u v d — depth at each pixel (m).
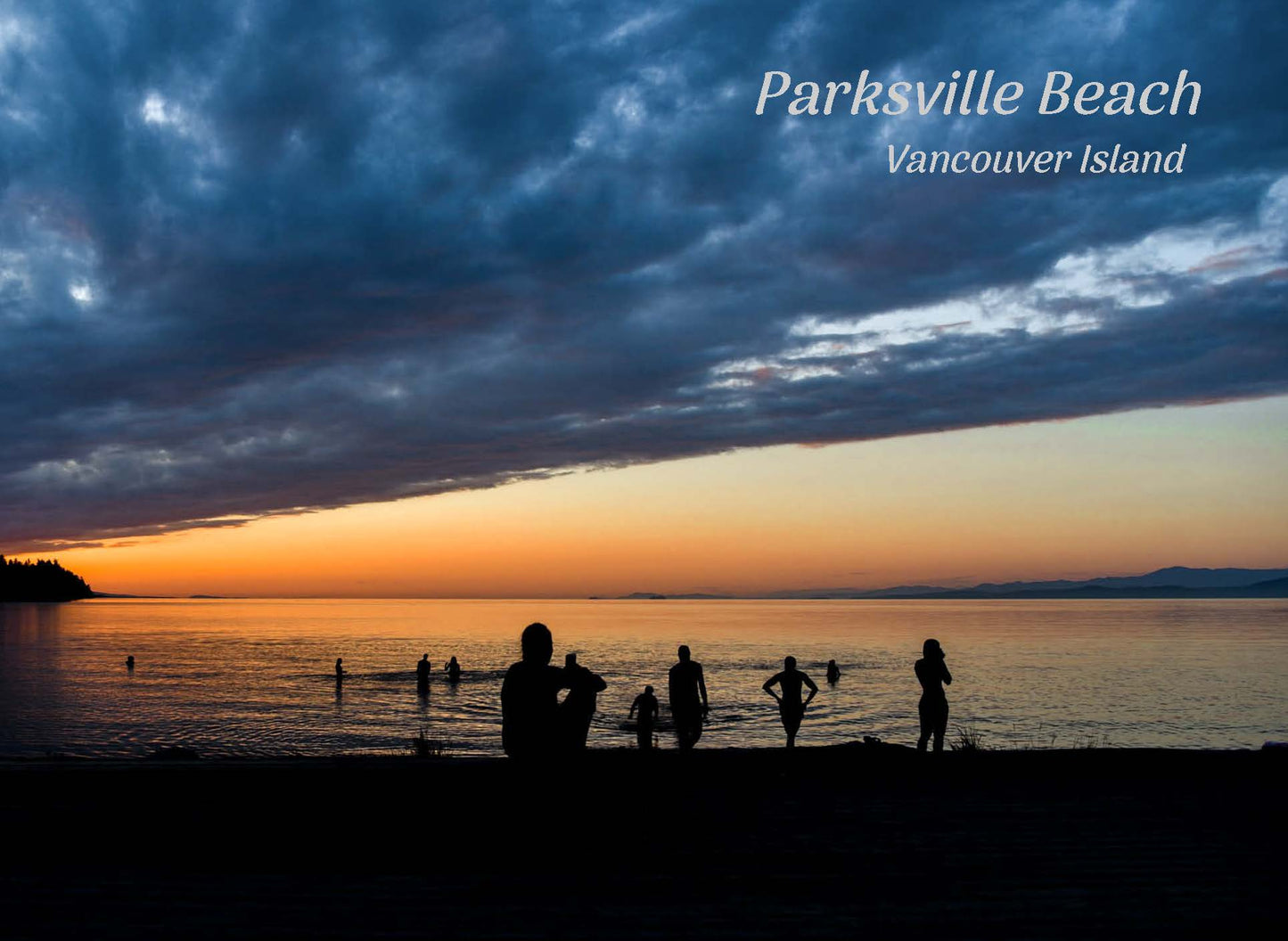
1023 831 6.85
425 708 36.34
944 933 4.63
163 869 5.73
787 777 8.98
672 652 73.44
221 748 25.61
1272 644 83.50
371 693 42.25
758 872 5.72
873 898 5.21
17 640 97.88
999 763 9.72
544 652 5.75
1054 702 37.94
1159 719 33.09
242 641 95.38
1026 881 5.57
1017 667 57.75
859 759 9.87
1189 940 4.54
